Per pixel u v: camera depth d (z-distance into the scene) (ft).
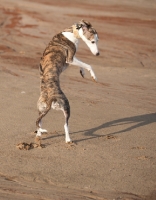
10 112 45.55
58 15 116.26
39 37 90.63
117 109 49.55
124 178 33.09
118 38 93.97
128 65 74.90
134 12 128.36
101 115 46.75
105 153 37.17
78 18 113.80
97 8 132.16
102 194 30.48
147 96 57.11
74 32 40.37
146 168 34.81
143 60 78.95
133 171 34.24
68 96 53.52
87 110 48.16
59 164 34.81
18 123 42.78
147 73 69.36
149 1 150.00
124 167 34.81
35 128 41.75
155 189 31.76
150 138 40.86
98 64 73.41
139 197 30.53
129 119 46.01
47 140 39.29
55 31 97.45
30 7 126.21
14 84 56.18
